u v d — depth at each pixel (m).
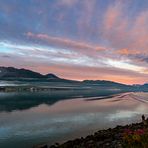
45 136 32.16
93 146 18.97
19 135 33.03
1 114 61.25
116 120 49.75
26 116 56.97
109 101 122.00
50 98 147.00
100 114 61.75
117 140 18.55
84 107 84.88
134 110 73.94
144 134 11.47
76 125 41.97
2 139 30.55
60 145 23.73
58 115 59.16
